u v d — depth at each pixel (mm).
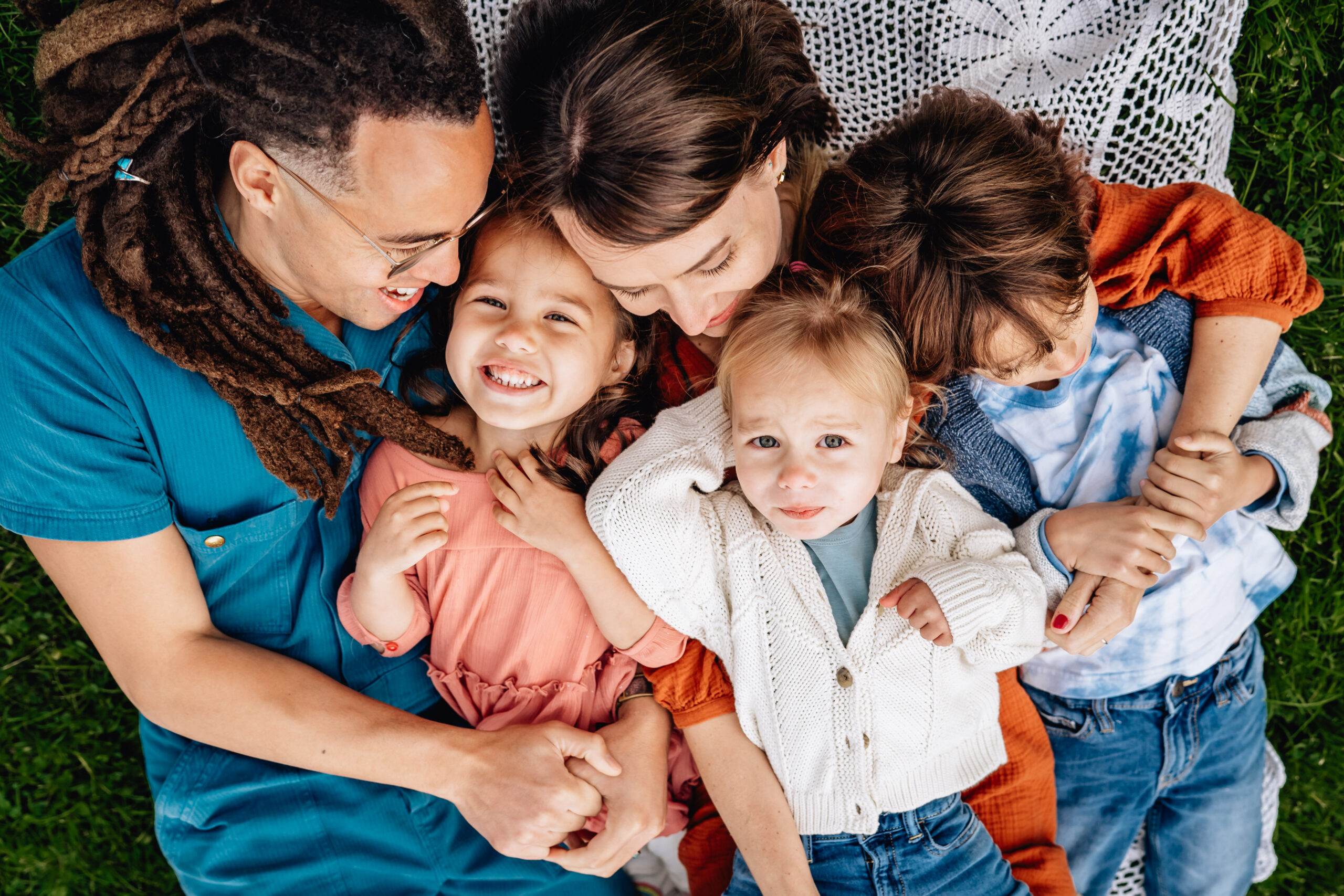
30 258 1506
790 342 1580
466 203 1405
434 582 1820
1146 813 2031
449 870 1821
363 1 1256
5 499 1491
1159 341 1841
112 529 1514
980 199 1589
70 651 2357
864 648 1712
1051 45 1934
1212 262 1771
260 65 1271
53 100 1380
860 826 1704
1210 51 1879
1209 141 1948
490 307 1675
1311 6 2213
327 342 1641
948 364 1721
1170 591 1865
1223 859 2037
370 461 1831
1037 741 1905
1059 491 1892
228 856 1735
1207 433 1741
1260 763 2053
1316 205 2299
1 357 1447
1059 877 1850
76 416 1478
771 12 1564
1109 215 1804
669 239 1354
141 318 1440
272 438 1538
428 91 1285
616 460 1738
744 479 1645
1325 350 2318
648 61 1271
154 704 1653
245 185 1390
